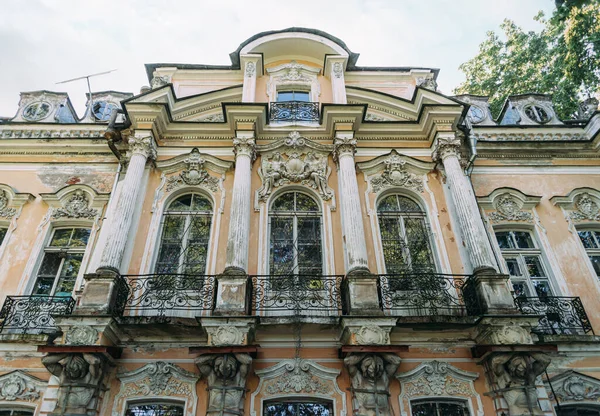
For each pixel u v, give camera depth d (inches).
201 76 513.0
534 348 287.7
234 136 431.2
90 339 287.3
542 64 741.9
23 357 321.4
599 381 319.6
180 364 309.9
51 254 391.5
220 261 363.9
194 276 328.5
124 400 294.4
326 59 495.2
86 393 277.7
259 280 347.9
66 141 451.5
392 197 417.7
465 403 302.8
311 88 493.7
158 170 415.2
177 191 407.8
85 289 310.8
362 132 444.8
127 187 373.7
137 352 312.5
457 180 391.2
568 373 320.8
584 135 478.9
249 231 373.7
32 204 416.8
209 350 282.0
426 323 304.8
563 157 461.7
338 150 414.3
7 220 406.6
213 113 476.1
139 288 329.4
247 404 293.3
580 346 331.0
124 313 322.3
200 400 296.2
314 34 507.2
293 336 319.3
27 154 449.7
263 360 311.9
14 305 349.4
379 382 288.5
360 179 417.7
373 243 377.4
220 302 309.4
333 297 337.4
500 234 415.2
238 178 388.8
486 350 296.4
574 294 369.1
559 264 387.5
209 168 419.2
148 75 521.0
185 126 435.8
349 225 360.8
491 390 301.4
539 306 354.9
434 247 382.3
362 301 311.7
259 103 423.5
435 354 318.7
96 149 451.8
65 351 277.1
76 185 422.9
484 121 506.6
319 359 314.0
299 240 382.3
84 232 407.2
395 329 313.7
